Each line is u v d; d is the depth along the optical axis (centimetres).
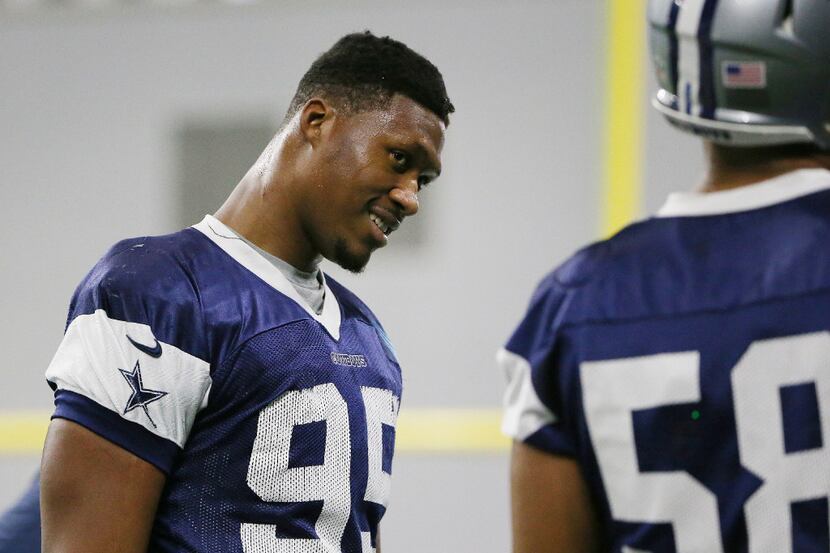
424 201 1401
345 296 464
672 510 336
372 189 420
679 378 336
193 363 394
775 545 327
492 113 1393
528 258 1386
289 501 402
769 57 346
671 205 365
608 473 344
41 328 1449
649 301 347
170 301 397
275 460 401
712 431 333
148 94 1448
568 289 359
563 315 356
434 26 1402
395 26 1409
